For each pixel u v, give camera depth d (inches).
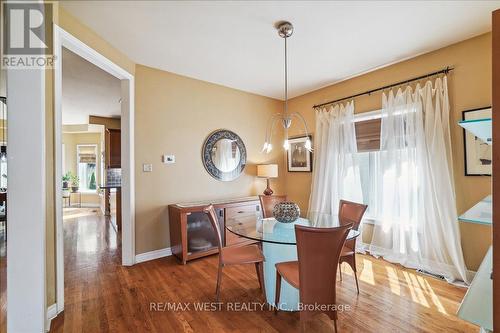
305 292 67.2
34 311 69.0
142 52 115.4
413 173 118.0
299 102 184.2
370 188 140.2
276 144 192.4
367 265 121.6
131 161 122.8
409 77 123.0
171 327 75.7
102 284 102.5
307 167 176.7
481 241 101.0
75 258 132.3
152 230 131.7
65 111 229.5
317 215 115.1
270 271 89.4
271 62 127.2
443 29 97.1
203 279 107.9
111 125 259.4
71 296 92.7
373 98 138.3
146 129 129.7
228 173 163.6
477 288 47.4
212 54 117.8
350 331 73.9
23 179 68.5
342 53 117.0
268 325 77.3
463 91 105.3
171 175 138.7
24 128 68.4
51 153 78.5
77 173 334.0
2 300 83.1
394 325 76.4
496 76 35.3
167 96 137.6
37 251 69.3
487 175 98.3
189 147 146.2
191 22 92.0
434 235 110.3
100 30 96.7
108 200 253.0
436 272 109.7
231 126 166.4
